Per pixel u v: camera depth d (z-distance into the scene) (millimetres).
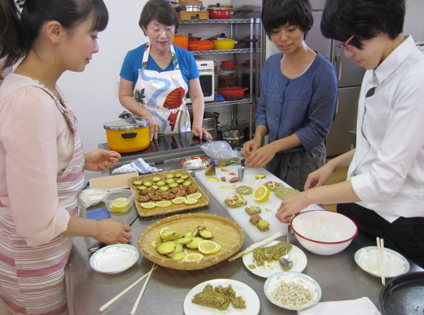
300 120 1827
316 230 1156
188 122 2500
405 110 927
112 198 1409
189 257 1019
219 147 1925
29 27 874
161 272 998
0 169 911
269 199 1431
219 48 3469
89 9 888
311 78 1729
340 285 917
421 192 1069
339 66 3750
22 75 896
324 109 1742
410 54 979
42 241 915
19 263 1018
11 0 855
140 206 1360
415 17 4242
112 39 3207
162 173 1665
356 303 830
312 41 3586
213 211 1357
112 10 3129
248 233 1183
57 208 938
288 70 1824
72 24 874
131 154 1877
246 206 1372
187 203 1369
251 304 845
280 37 1605
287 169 1937
